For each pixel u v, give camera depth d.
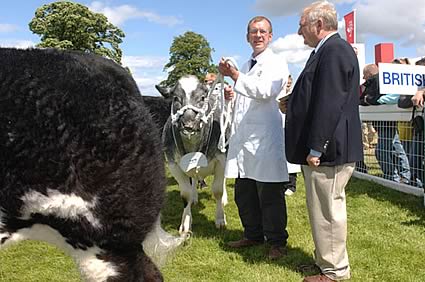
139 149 2.51
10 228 2.47
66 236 2.51
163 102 5.65
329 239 3.98
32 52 2.56
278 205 4.71
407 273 4.38
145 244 2.73
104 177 2.42
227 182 9.16
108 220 2.48
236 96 4.93
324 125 3.63
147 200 2.55
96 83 2.49
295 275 4.34
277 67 4.56
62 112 2.37
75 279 4.45
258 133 4.59
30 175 2.36
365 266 4.53
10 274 4.56
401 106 7.19
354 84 3.77
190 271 4.56
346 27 9.72
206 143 5.50
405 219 6.13
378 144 8.54
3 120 2.32
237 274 4.46
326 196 3.89
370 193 7.76
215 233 5.72
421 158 7.12
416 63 7.30
